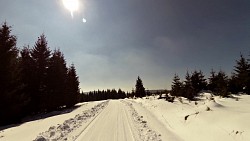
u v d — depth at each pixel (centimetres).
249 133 788
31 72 2897
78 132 1147
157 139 998
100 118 1723
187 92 4059
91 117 1795
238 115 1004
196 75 5766
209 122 1092
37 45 3122
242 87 4409
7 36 2141
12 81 2127
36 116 2606
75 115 1933
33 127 1294
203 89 5716
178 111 1692
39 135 987
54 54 3447
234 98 2638
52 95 3247
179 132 1184
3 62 2041
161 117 1719
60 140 966
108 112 2194
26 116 2728
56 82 3341
